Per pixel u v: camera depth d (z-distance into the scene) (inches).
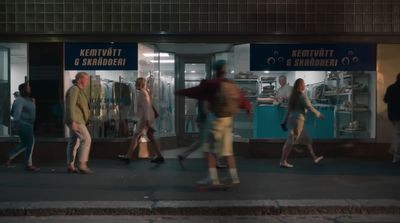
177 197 336.5
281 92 509.4
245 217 306.2
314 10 496.1
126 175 415.8
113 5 494.9
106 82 506.3
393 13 496.4
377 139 503.2
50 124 498.3
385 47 500.4
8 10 493.7
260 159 502.6
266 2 495.8
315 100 507.2
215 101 353.4
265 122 513.7
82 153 422.9
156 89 543.2
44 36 496.1
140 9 494.9
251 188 363.3
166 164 471.5
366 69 501.7
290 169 442.9
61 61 498.3
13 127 444.1
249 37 499.2
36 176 411.8
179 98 588.1
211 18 495.8
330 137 510.3
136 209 310.0
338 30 496.1
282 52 504.1
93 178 403.2
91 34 495.2
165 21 495.5
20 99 435.5
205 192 351.3
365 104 510.0
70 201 324.8
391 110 470.9
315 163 468.8
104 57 502.3
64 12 494.6
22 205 314.2
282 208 311.3
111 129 509.0
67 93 421.4
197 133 598.9
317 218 303.6
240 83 517.0
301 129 446.3
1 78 504.1
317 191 353.1
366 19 496.4
